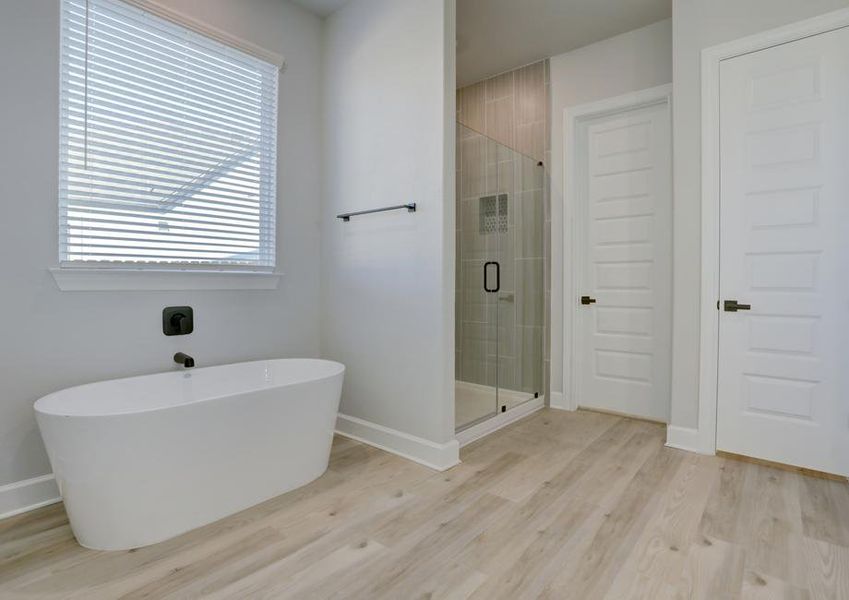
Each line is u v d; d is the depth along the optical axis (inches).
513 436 105.3
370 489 77.1
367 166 100.0
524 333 128.1
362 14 100.9
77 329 74.6
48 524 65.4
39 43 70.0
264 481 72.5
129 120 79.7
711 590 51.3
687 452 94.7
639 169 118.6
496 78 140.3
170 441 61.1
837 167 81.2
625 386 122.2
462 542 60.9
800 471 84.6
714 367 93.0
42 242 71.0
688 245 95.1
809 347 84.0
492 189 120.3
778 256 86.6
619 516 67.8
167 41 84.0
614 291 123.4
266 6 99.4
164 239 85.0
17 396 69.0
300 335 108.3
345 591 51.2
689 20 94.0
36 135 70.1
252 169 98.3
